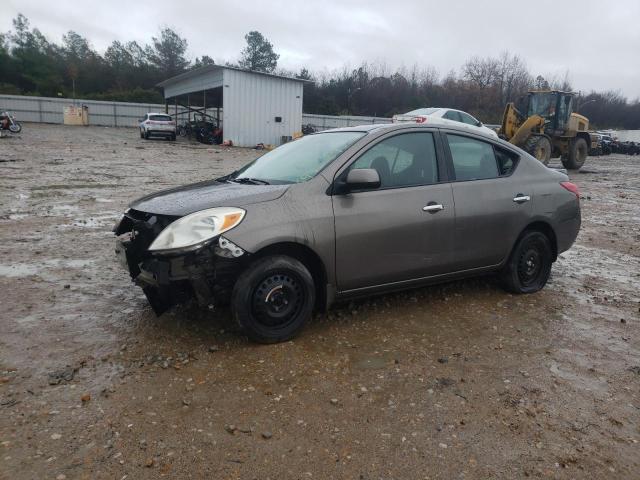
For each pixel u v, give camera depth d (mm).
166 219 3459
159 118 30828
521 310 4586
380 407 2914
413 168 4219
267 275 3494
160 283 3301
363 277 3914
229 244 3295
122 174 13680
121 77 68250
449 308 4547
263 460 2430
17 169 13508
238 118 28484
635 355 3760
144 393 2945
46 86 60812
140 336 3688
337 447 2549
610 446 2646
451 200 4289
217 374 3193
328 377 3221
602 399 3111
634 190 15320
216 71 28734
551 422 2840
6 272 5066
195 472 2326
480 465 2459
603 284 5570
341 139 4230
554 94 19625
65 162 16000
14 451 2400
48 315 4020
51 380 3027
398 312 4387
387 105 66688
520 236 4859
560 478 2391
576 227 5238
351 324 4074
